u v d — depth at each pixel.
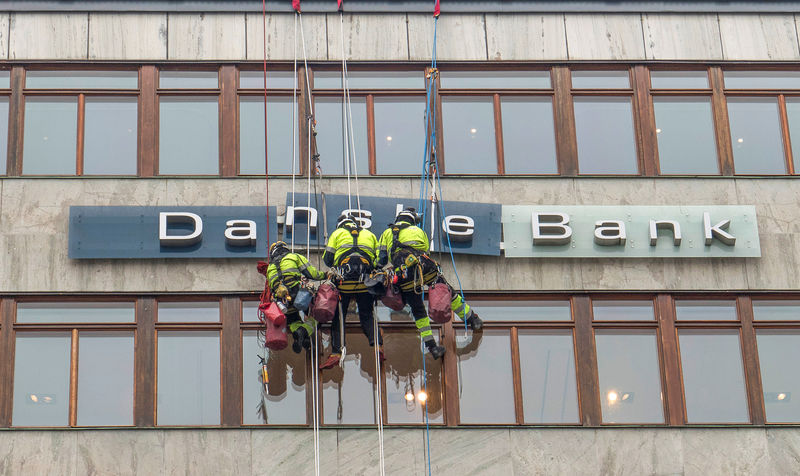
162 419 16.73
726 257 18.00
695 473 16.77
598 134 18.77
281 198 17.98
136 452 16.48
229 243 17.61
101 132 18.25
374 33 19.09
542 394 17.17
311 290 16.42
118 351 17.06
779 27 19.50
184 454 16.52
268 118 18.50
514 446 16.81
